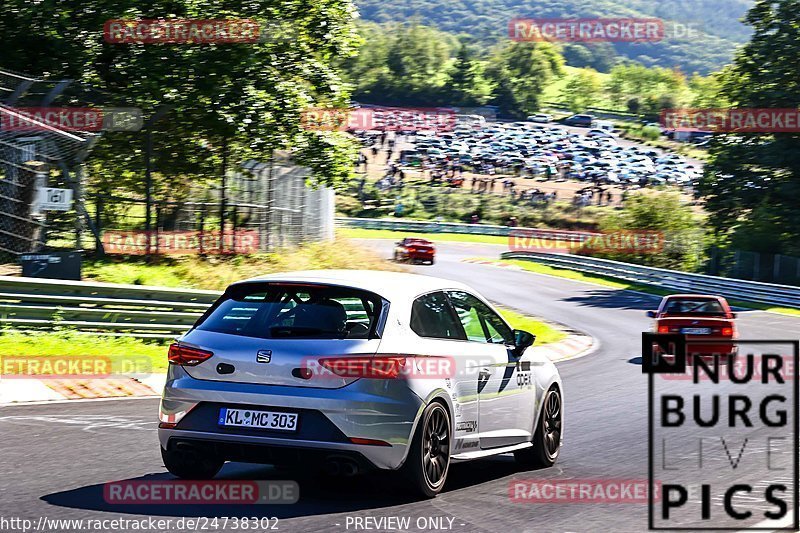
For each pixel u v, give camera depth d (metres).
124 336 30.61
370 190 166.88
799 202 103.56
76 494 12.96
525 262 114.88
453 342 14.38
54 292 29.62
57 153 40.44
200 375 13.17
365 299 13.42
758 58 105.00
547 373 17.00
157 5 48.66
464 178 190.50
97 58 50.72
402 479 13.22
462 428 14.26
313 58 54.62
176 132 50.41
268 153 52.22
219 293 33.91
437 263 105.44
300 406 12.67
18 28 49.00
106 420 19.61
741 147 106.00
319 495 13.33
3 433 17.64
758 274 98.81
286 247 58.00
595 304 76.06
